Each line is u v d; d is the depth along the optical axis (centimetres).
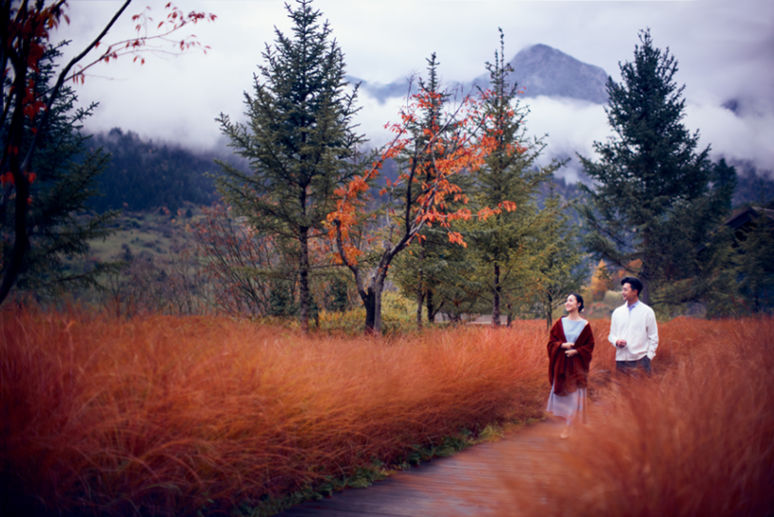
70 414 316
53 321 427
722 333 1145
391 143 1177
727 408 312
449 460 540
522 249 1443
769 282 2408
